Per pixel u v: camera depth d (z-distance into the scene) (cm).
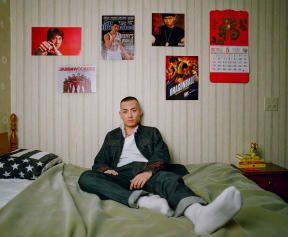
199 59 190
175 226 81
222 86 192
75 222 77
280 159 196
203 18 190
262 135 195
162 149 160
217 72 191
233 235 71
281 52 193
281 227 76
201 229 77
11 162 142
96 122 189
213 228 76
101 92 188
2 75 176
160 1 188
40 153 161
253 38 192
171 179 109
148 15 187
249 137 194
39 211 89
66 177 146
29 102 188
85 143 190
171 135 191
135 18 187
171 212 95
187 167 168
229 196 74
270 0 192
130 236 73
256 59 192
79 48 186
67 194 106
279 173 163
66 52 186
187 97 190
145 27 188
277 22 192
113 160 166
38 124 188
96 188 114
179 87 190
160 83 189
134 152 164
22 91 187
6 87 181
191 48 190
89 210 92
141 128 172
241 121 193
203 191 112
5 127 180
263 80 193
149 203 100
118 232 75
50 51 186
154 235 74
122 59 188
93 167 159
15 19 185
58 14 186
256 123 194
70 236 70
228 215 75
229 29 191
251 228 76
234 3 191
